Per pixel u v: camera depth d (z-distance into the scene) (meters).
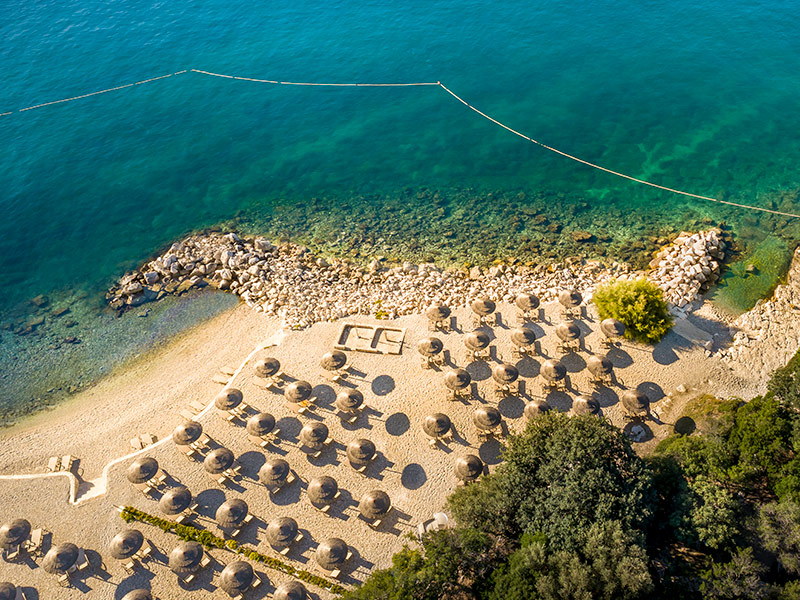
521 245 55.69
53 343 49.28
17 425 42.78
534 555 29.36
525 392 41.34
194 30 96.19
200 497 36.78
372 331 45.97
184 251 56.41
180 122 76.12
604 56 82.00
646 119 69.94
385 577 29.52
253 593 32.59
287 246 56.78
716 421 36.00
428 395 41.44
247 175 67.19
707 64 78.38
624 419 39.78
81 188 66.12
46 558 32.47
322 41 90.88
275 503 36.31
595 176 63.12
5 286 55.09
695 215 57.28
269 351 45.47
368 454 36.59
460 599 30.53
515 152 67.25
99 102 80.44
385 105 76.50
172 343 48.28
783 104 70.12
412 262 54.53
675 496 32.56
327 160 68.62
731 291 48.69
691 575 29.88
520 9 95.38
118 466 38.53
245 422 40.53
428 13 96.25
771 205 57.50
